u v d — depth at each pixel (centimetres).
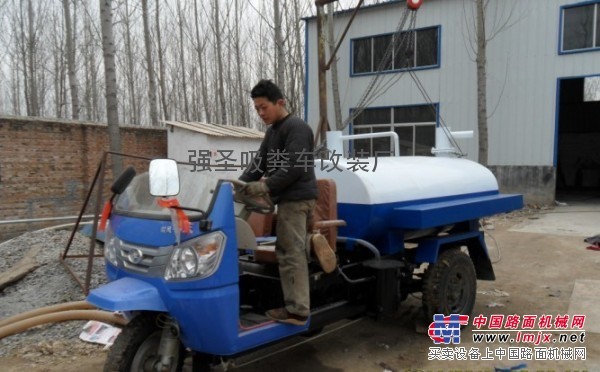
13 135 991
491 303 570
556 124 1359
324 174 452
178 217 302
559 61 1347
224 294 308
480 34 1296
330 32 1545
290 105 1597
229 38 2164
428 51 1545
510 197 554
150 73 1659
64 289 555
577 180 2041
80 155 1095
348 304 430
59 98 2389
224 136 1159
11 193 991
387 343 467
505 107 1428
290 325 356
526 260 764
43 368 415
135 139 1224
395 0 1552
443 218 443
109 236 359
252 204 364
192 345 315
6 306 531
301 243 354
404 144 1603
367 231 434
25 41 2291
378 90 1619
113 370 310
